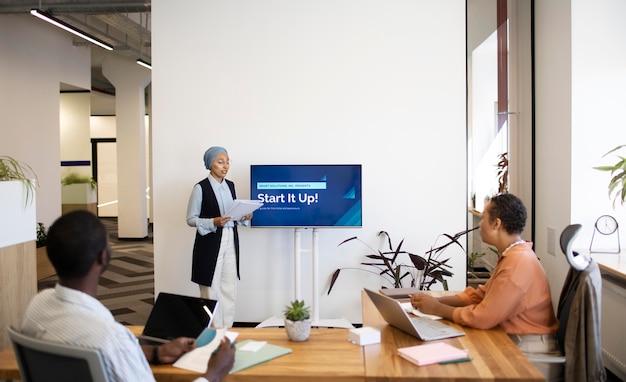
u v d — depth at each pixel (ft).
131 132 33.88
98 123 47.24
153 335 7.41
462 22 15.23
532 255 7.94
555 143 13.71
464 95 15.29
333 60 15.49
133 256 28.86
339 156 15.56
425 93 15.38
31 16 24.77
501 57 15.26
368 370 6.19
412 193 15.51
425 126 15.42
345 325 14.83
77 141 32.63
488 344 7.06
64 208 34.01
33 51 24.97
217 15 15.66
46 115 25.98
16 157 23.81
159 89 15.85
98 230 4.98
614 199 11.87
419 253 15.56
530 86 15.14
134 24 23.82
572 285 7.77
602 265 10.95
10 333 4.92
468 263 15.52
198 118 15.79
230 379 6.12
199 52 15.74
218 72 15.71
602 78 12.66
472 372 6.07
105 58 33.68
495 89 15.33
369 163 15.53
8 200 11.93
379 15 15.37
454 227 15.47
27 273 12.62
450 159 15.42
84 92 31.68
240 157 15.74
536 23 14.94
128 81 33.76
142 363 5.05
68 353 4.57
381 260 15.64
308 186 14.64
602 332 11.82
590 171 12.76
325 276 15.76
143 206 34.65
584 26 12.67
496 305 7.59
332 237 15.70
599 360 7.30
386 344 7.14
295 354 6.77
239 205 12.70
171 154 15.88
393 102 15.43
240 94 15.69
